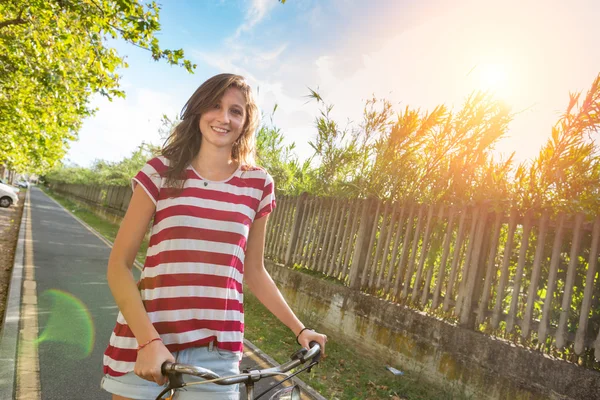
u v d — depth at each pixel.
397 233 5.86
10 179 67.25
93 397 3.62
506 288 4.60
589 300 3.69
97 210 33.56
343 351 5.56
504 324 4.58
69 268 8.86
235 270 1.55
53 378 3.87
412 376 4.80
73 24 7.09
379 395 4.31
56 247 11.42
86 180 52.28
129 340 1.42
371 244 6.29
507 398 3.93
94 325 5.48
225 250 1.50
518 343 4.19
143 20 6.67
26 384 3.67
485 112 5.35
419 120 6.22
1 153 15.91
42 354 4.36
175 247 1.45
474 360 4.29
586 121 4.25
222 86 1.55
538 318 4.34
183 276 1.44
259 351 5.22
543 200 4.38
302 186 9.26
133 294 1.36
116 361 1.42
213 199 1.51
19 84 9.74
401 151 6.52
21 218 17.70
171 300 1.43
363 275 6.25
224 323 1.50
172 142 1.55
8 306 5.73
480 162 5.34
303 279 7.38
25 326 5.10
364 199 6.73
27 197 40.66
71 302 6.38
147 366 1.22
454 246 5.16
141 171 1.46
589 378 3.47
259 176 1.69
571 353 3.87
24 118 11.01
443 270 5.06
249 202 1.60
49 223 17.75
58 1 6.47
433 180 5.94
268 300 1.75
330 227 7.62
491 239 4.75
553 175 4.29
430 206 5.41
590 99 4.27
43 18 7.16
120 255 1.42
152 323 1.42
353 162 8.07
